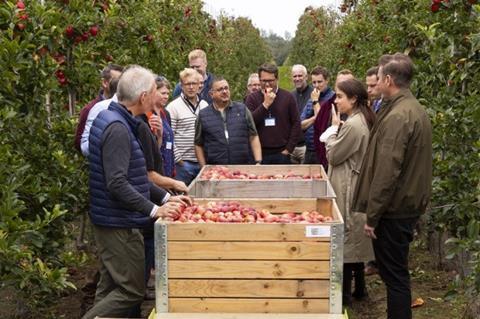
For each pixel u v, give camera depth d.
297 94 9.01
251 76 10.00
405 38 6.84
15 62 4.54
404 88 4.65
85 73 6.20
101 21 6.08
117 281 4.28
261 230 3.70
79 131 5.28
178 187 5.01
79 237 7.04
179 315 3.70
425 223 6.55
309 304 3.75
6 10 4.74
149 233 5.10
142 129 4.83
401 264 4.75
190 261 3.74
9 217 4.17
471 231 4.32
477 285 4.31
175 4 11.98
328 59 18.56
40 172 5.12
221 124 6.95
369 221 4.59
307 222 3.79
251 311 3.76
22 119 4.95
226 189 5.90
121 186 4.04
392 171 4.46
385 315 5.73
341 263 3.71
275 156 7.70
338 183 5.57
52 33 5.00
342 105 5.55
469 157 5.05
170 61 9.91
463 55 5.29
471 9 5.23
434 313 5.80
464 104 5.08
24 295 4.73
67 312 5.74
